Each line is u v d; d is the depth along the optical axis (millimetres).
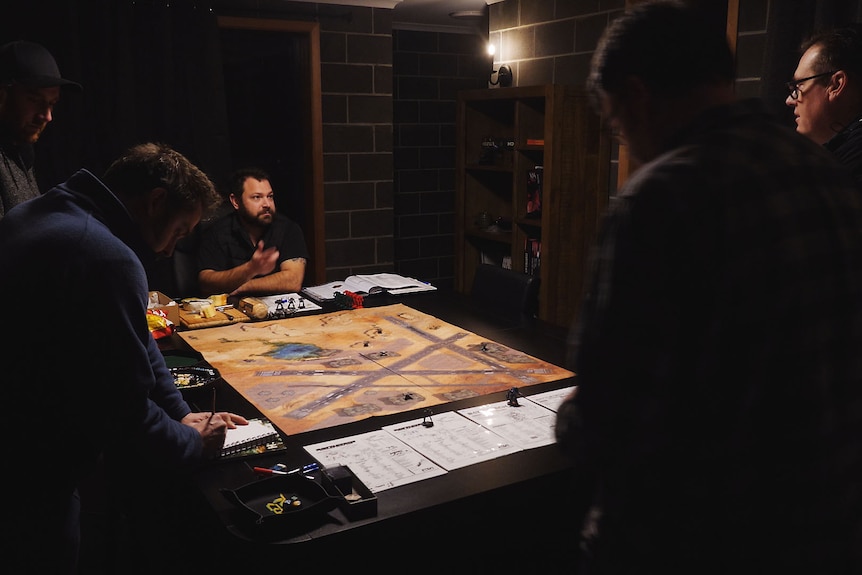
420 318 2705
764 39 3176
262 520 1239
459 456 1549
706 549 933
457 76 5918
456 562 1461
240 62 4840
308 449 1581
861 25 1711
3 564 1404
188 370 1959
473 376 2051
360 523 1294
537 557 1573
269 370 2098
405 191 5859
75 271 1334
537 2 4539
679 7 960
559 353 2271
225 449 1542
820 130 1761
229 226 3309
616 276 892
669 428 895
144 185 1480
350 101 4699
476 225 5074
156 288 4133
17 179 2402
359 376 2049
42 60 2379
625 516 980
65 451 1425
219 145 4258
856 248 910
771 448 885
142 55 4004
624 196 918
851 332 895
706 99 951
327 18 4531
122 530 1937
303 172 4859
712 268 861
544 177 4207
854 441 912
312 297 3057
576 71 4305
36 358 1356
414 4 4883
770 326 858
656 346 874
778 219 863
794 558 906
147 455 1443
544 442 1619
